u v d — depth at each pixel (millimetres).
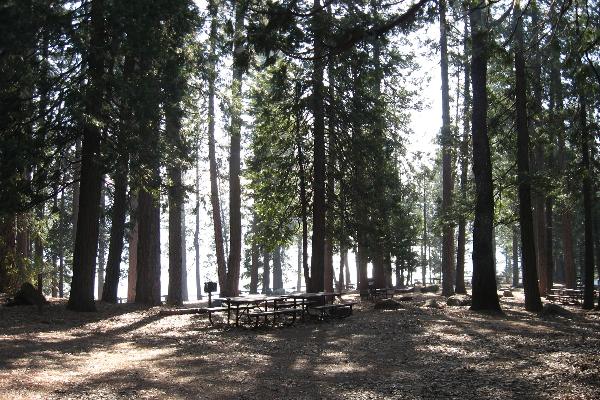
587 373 7926
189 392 7246
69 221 37375
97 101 15219
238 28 10656
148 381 7852
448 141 24266
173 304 22281
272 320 15211
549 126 19703
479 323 14422
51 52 15688
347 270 47562
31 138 15547
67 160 17828
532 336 12148
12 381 7617
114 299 20953
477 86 18062
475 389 7320
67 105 14648
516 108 19266
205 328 13836
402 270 37375
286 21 8328
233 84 21422
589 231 20625
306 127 20562
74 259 16938
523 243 18797
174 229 22922
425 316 15922
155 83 16312
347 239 22016
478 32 9492
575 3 8859
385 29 8547
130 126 15961
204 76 19844
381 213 21625
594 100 17266
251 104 21984
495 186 20156
